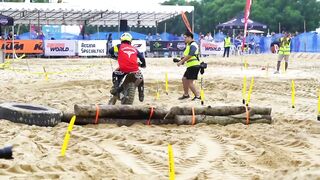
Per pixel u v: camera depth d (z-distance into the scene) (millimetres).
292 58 53594
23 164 9234
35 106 14859
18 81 26688
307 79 29469
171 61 47219
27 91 22578
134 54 17719
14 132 12812
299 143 12523
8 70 34438
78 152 11055
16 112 14008
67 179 8609
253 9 108250
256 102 20422
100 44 53406
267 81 27984
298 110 18438
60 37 68500
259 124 15156
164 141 12539
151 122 14852
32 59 48656
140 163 10359
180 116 14836
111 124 14539
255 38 66312
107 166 9852
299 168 8789
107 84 25344
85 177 8828
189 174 9570
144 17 60875
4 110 14289
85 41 52969
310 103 20500
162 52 57375
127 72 17484
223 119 15023
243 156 11242
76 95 21266
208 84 26078
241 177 9344
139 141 12625
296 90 25047
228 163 10500
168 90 23906
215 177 9336
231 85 25891
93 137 12922
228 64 44469
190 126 14719
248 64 44188
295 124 15344
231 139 13078
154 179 8945
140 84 17828
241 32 69438
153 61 47250
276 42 62000
